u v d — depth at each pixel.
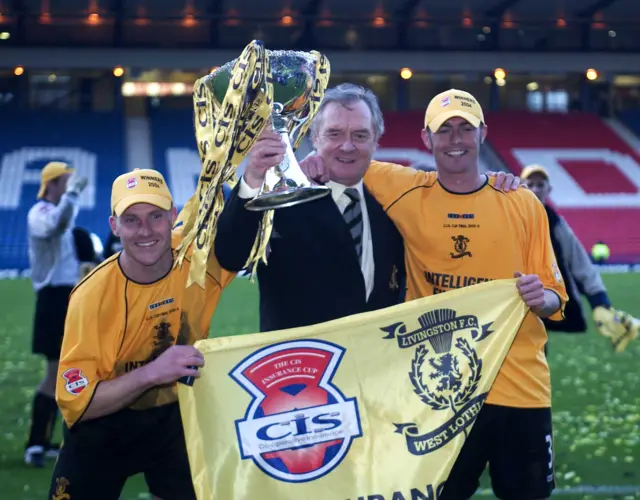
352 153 3.88
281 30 34.34
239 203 3.59
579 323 5.68
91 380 3.51
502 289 3.74
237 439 3.46
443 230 4.14
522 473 4.06
